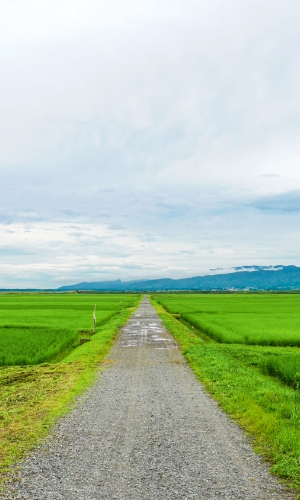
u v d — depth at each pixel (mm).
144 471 6734
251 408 10172
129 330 34750
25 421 9688
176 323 42812
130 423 9438
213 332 32562
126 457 7344
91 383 14125
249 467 6887
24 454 7551
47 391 13047
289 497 5863
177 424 9352
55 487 6188
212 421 9586
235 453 7520
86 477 6527
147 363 18562
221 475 6574
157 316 52562
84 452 7613
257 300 117438
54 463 7102
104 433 8719
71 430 8945
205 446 7891
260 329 34938
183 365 18031
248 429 8922
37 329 34406
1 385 14555
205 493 5965
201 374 15625
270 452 7469
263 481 6363
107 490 6074
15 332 31953
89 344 25688
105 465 6992
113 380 14656
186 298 143250
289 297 151250
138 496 5879
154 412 10391
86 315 54844
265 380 14766
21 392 13102
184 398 11922
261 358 20984
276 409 10062
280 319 46344
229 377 14547
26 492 6035
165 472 6691
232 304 89125
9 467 6965
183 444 8000
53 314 57344
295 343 27469
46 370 17359
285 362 17234
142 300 126125
